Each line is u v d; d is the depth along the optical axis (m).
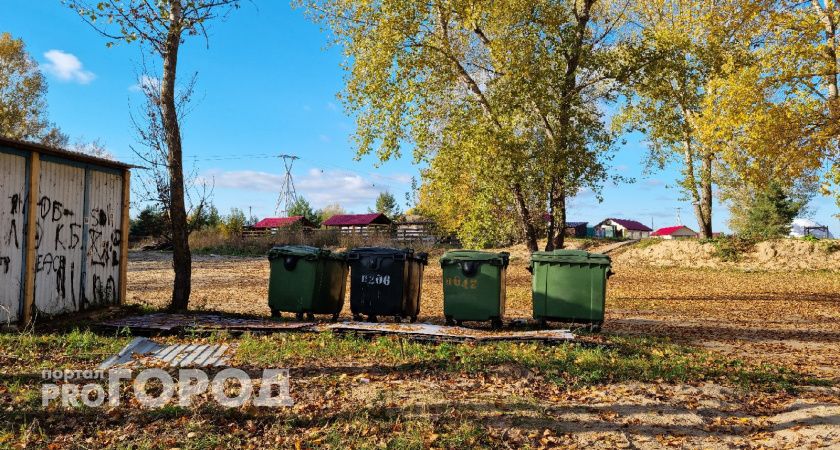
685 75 17.64
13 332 8.06
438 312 14.16
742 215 45.84
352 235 42.66
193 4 10.06
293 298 10.55
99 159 10.08
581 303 10.48
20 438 4.34
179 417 4.91
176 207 10.90
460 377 6.47
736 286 23.42
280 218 65.75
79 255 9.82
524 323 11.05
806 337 11.48
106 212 10.58
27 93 44.97
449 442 4.57
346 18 17.61
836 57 17.66
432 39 17.55
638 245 35.66
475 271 10.35
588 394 6.07
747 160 18.31
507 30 17.02
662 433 5.08
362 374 6.41
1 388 5.40
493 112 16.19
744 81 17.03
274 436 4.64
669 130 18.12
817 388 6.94
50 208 9.15
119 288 10.91
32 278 8.67
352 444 4.49
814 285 23.77
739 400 6.25
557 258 10.62
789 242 30.75
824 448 4.77
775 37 18.22
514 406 5.50
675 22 24.53
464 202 18.84
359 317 10.80
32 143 8.49
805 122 17.05
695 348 9.56
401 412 5.18
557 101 16.28
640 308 16.41
